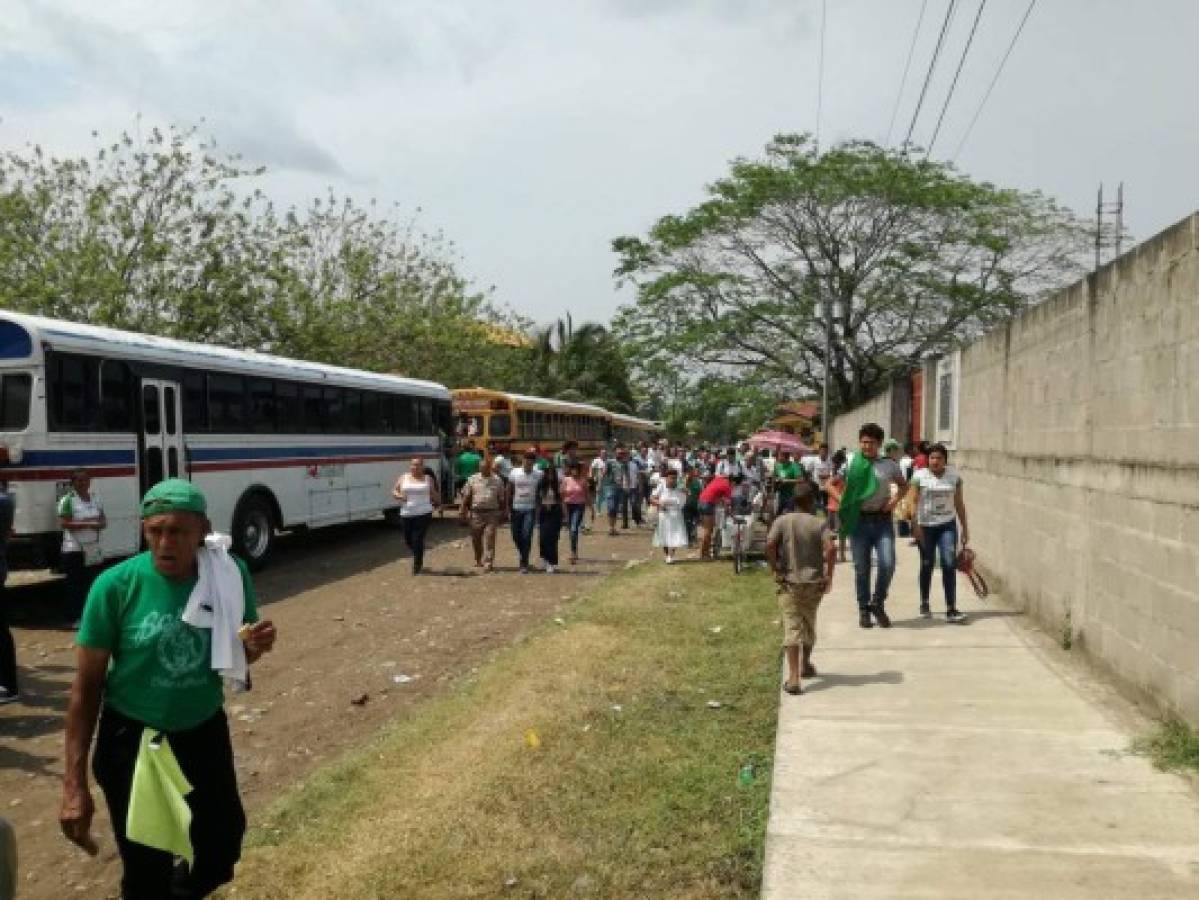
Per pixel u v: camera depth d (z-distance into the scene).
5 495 8.06
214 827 3.64
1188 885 4.13
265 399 15.41
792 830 4.74
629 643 9.33
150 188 22.00
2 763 6.79
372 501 19.06
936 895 4.08
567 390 53.00
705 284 36.56
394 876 4.70
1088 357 7.86
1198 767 5.41
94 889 5.07
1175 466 6.04
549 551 15.29
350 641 10.48
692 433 62.19
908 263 36.00
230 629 3.55
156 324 21.48
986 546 11.98
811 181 34.59
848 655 8.20
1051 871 4.27
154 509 3.46
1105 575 7.37
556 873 4.67
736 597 11.96
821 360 38.81
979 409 12.57
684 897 4.41
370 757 6.46
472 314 34.84
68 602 11.09
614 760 6.07
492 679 8.17
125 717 3.49
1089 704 6.66
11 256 19.95
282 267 23.98
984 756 5.69
